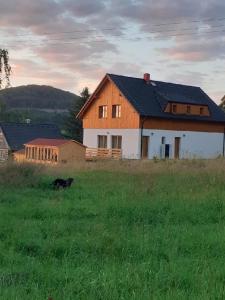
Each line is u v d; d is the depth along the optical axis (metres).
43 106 168.00
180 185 17.12
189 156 45.44
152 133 49.91
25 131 64.12
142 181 18.94
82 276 6.45
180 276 6.53
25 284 6.17
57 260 7.60
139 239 8.95
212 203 13.10
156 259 7.70
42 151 45.88
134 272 6.71
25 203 13.66
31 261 7.43
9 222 10.59
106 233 9.24
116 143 51.84
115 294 5.72
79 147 44.94
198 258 7.71
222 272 6.73
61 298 5.59
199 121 53.53
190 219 11.49
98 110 53.91
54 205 13.30
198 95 56.94
